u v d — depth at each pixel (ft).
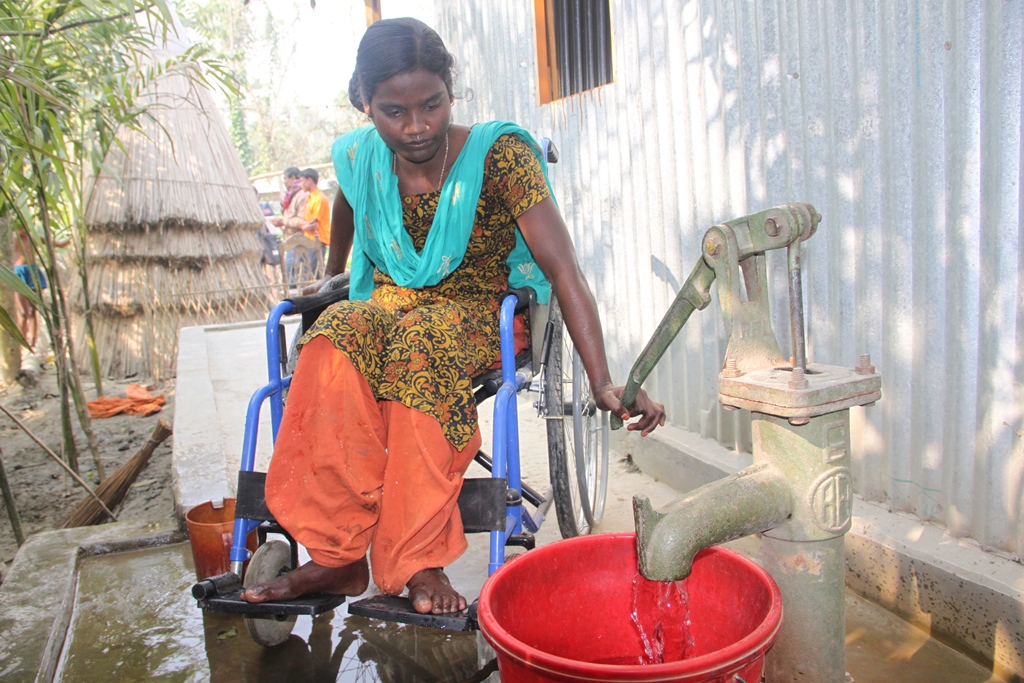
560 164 13.33
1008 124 6.09
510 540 6.69
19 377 22.81
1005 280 6.29
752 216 4.73
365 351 6.12
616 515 10.12
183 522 10.14
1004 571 6.42
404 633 7.61
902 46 6.89
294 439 6.03
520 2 13.94
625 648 5.11
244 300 27.09
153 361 24.90
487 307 7.47
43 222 13.16
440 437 5.98
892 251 7.27
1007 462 6.48
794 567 4.80
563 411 8.10
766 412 4.57
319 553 5.92
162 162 25.26
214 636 7.76
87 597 8.75
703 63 9.46
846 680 5.20
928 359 7.11
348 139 7.62
